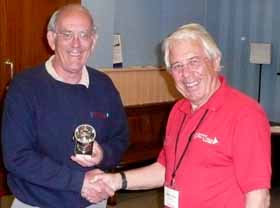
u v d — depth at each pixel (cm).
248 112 165
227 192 168
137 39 566
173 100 529
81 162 210
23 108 207
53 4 431
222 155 169
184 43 173
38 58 428
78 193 214
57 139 211
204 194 172
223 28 649
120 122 236
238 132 164
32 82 212
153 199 465
